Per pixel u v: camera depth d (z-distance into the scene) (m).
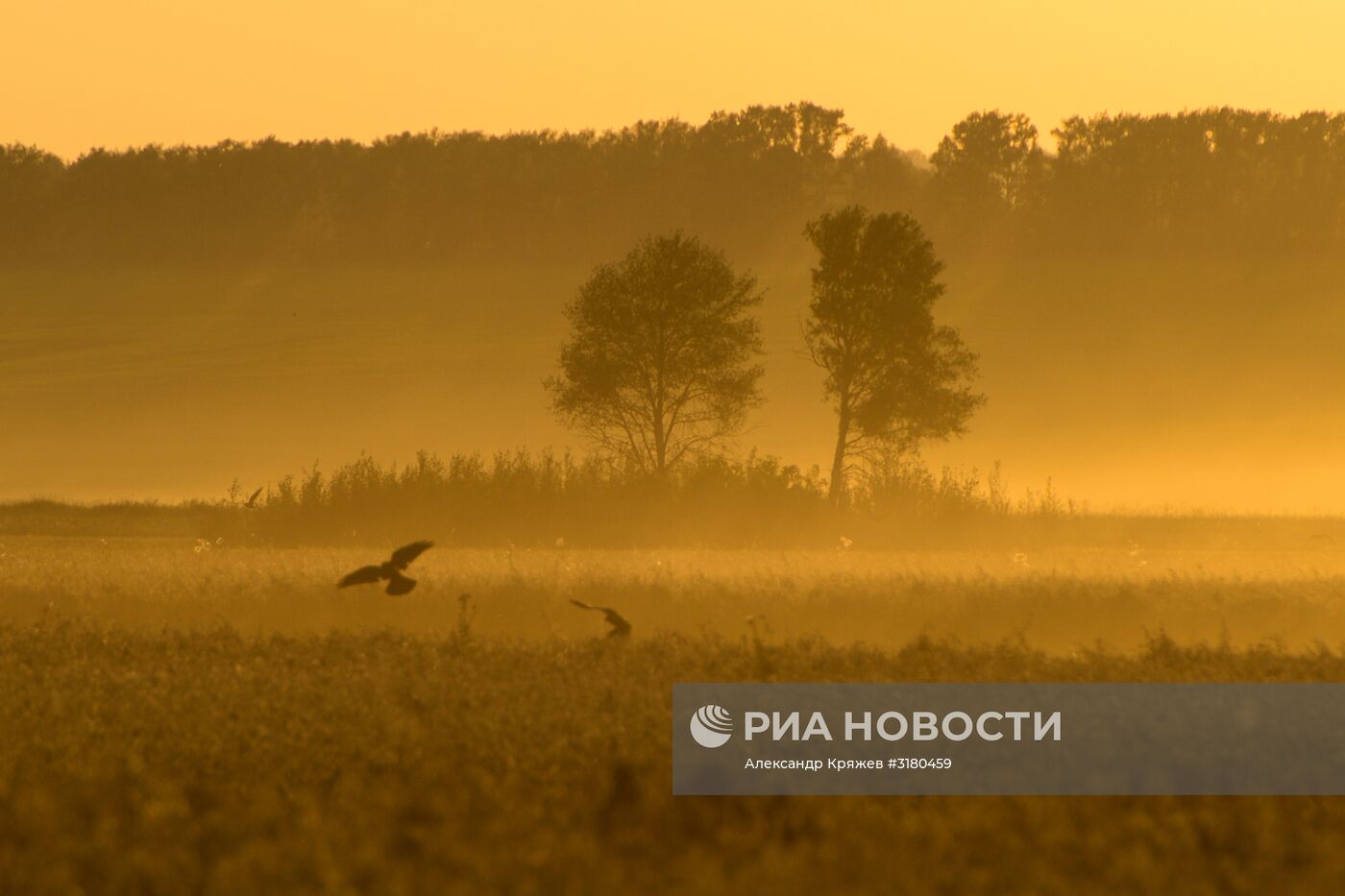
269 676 69.88
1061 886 39.09
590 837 42.81
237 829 44.28
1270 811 45.66
